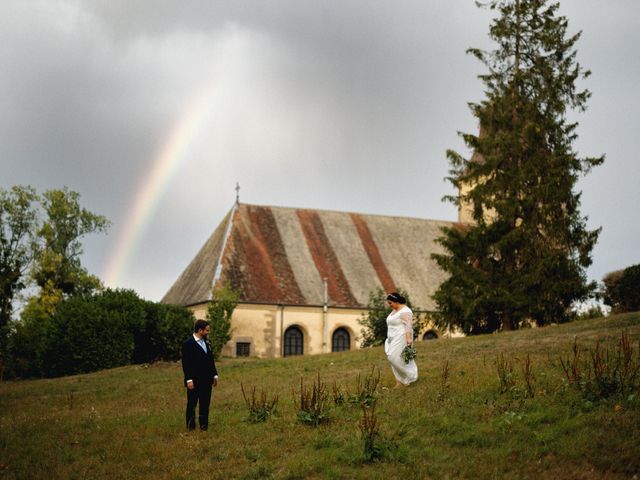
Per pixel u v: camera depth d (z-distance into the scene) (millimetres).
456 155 39438
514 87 39062
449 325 39094
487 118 38969
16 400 21609
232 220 48656
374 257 51094
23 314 57875
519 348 19906
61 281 60812
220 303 42000
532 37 40000
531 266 36469
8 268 60469
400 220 55344
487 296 36406
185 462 11344
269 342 44406
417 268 51719
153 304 37062
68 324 33656
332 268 48781
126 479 10820
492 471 9320
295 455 10898
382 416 12562
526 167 37469
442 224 56625
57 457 12391
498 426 11031
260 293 44906
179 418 14891
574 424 10539
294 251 48688
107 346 33812
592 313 44781
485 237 37750
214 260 46656
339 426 12320
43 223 61344
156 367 30000
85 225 62875
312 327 45688
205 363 13312
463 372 16156
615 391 11844
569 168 37406
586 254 37531
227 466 10922
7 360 38312
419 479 9367
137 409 17000
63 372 33906
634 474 8820
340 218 53188
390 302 15586
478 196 38250
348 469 9992
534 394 12664
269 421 13406
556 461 9430
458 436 10812
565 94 39312
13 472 11570
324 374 19844
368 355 24375
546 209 36594
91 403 19094
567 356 16625
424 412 12414
